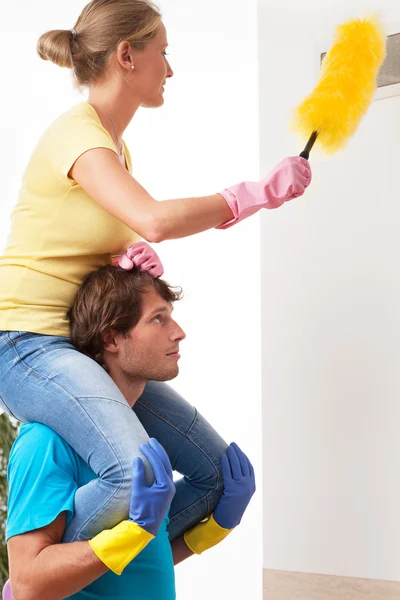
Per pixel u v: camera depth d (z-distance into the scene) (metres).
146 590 1.60
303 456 2.05
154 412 1.81
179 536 1.89
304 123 1.70
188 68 2.80
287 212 2.10
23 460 1.53
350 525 1.97
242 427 2.62
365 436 1.96
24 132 3.23
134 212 1.49
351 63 1.69
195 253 2.75
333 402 2.01
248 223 2.65
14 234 1.68
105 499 1.47
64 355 1.57
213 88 2.75
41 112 3.20
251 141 2.66
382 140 1.96
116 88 1.70
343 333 2.00
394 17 1.92
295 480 2.06
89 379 1.52
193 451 1.82
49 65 3.18
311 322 2.05
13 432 2.93
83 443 1.50
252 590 2.59
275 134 2.11
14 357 1.59
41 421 1.55
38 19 3.21
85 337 1.61
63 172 1.58
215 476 1.83
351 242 2.00
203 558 2.69
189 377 2.73
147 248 1.66
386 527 1.92
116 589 1.57
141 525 1.43
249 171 2.66
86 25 1.70
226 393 2.66
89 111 1.65
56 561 1.44
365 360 1.96
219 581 2.65
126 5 1.69
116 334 1.61
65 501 1.50
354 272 1.99
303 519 2.04
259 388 2.60
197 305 2.73
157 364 1.62
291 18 2.10
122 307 1.59
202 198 1.54
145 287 1.61
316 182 2.06
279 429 2.09
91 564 1.43
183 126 2.80
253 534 2.60
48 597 1.45
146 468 1.46
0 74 3.27
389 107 1.95
